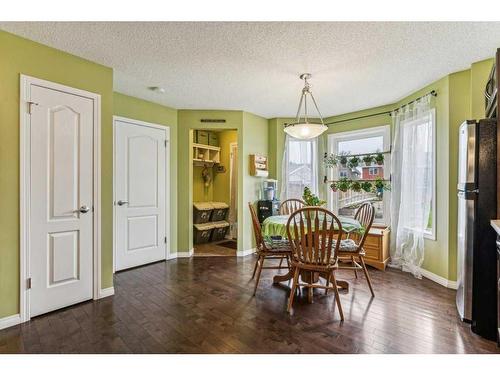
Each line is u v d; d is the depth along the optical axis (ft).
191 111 14.38
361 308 8.10
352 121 14.67
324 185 15.66
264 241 9.77
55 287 7.90
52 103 7.82
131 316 7.61
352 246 9.31
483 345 6.20
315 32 7.03
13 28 6.87
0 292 6.92
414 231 11.18
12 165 7.11
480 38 7.29
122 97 11.89
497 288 6.26
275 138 16.14
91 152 8.70
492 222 6.02
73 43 7.61
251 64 8.90
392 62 8.76
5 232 7.00
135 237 12.42
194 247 16.46
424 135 10.90
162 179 13.53
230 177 19.02
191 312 7.86
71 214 8.24
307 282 9.27
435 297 8.93
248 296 9.05
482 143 6.79
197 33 7.11
